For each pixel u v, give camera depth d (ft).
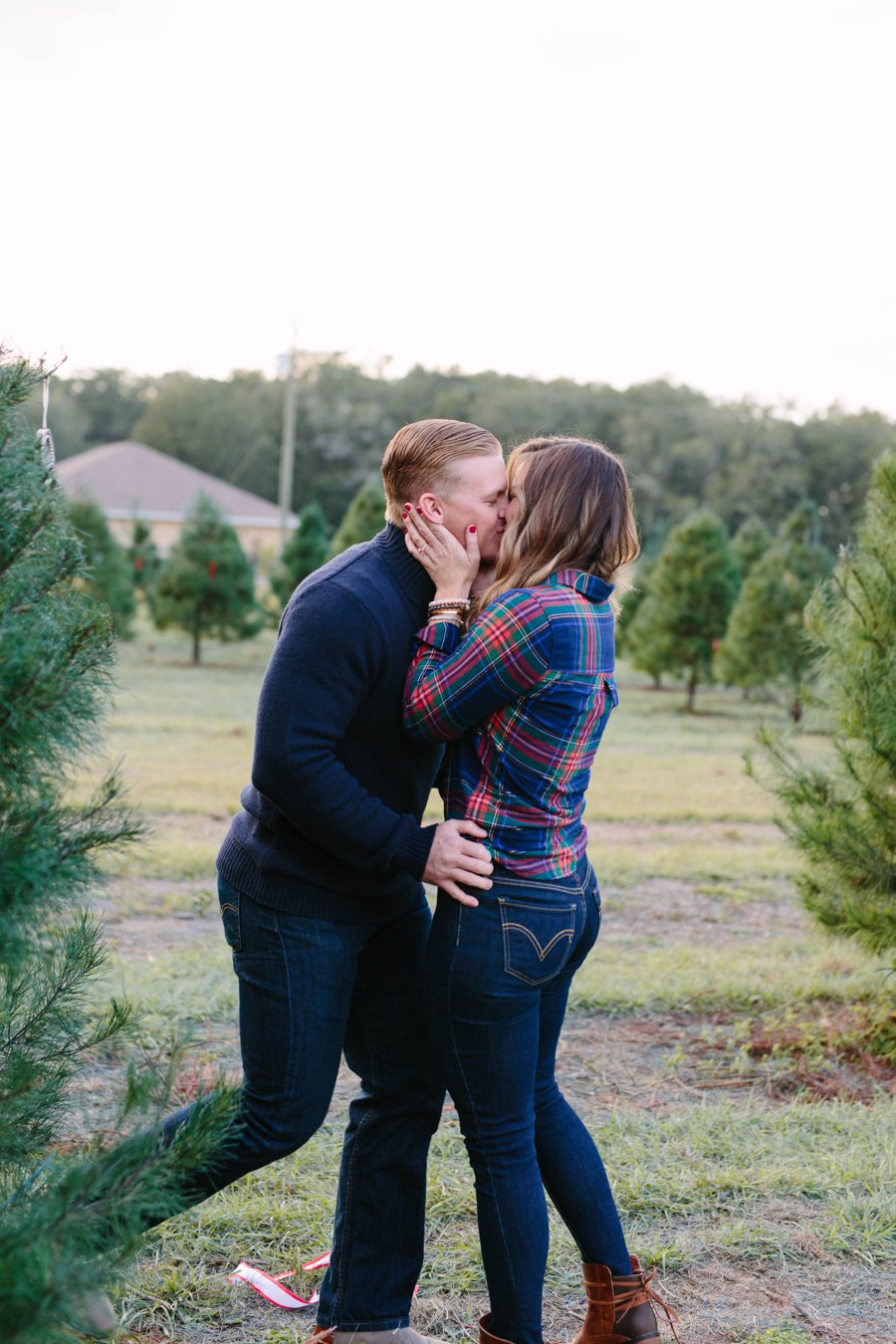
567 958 7.25
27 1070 6.01
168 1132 6.60
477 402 201.36
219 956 16.83
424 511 7.25
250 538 168.76
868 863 14.62
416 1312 8.34
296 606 7.04
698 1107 12.16
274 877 7.21
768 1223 9.64
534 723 6.93
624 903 21.80
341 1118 11.67
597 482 7.34
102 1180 5.37
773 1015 15.33
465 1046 7.06
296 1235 9.22
